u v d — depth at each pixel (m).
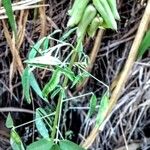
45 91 0.30
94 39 0.43
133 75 0.45
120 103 0.46
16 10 0.42
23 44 0.44
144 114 0.47
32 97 0.46
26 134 0.49
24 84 0.32
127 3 0.43
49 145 0.32
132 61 0.39
